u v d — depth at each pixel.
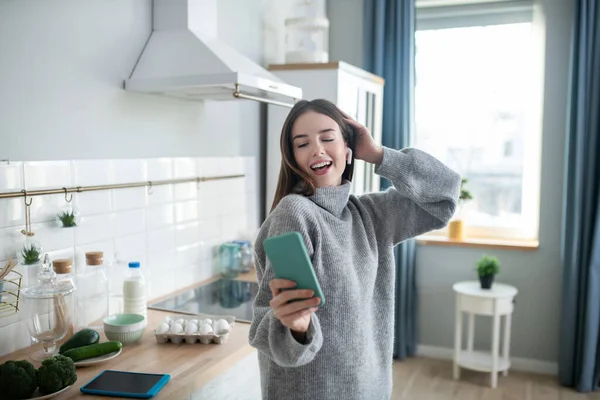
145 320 1.91
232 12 2.93
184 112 2.59
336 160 1.21
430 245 3.93
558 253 3.65
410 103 3.80
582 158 3.36
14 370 1.39
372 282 1.23
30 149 1.82
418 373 3.67
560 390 3.42
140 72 2.21
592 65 3.34
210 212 2.80
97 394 1.45
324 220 1.17
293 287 0.98
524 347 3.76
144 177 2.33
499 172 3.92
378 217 1.35
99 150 2.10
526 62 3.79
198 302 2.41
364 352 1.17
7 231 1.74
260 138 3.30
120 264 2.17
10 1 1.72
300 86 3.15
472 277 3.86
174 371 1.62
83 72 2.01
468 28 3.89
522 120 3.83
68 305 1.73
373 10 3.80
